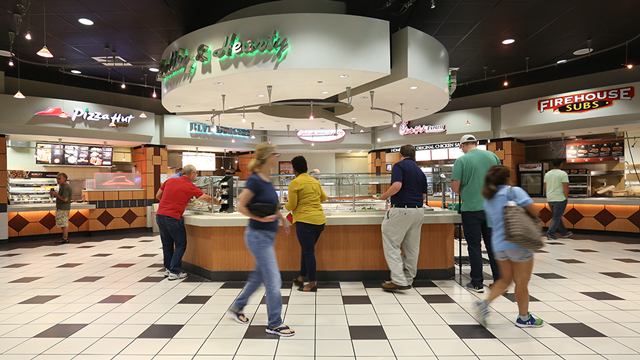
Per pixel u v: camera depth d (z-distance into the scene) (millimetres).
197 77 5012
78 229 8352
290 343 2395
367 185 4285
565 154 8906
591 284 3770
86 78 8641
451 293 3502
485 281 3922
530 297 3338
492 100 9445
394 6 5203
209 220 3998
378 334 2535
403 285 3475
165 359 2178
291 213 3977
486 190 2605
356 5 5250
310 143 11586
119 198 8828
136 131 8977
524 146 8875
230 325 2727
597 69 7832
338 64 4488
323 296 3439
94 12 5355
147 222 9242
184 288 3785
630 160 8234
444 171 4344
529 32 6250
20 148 8656
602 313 2906
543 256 5273
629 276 4094
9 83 7668
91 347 2354
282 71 4574
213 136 10312
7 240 7301
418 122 10312
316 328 2654
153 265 5004
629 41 6523
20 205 7648
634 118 7043
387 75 4980
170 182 4195
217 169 11867
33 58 7164
